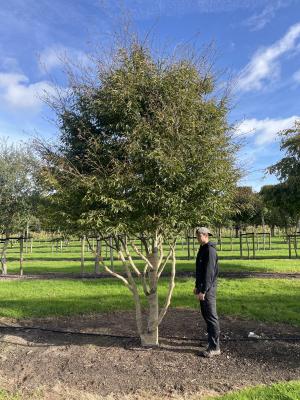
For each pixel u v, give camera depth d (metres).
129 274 7.02
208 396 5.03
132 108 6.10
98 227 6.04
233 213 7.30
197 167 6.12
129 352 6.68
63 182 6.46
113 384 5.47
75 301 10.55
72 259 23.75
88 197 5.97
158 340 7.23
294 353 6.46
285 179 14.47
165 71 6.37
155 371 5.87
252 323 8.27
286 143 14.34
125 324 8.44
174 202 5.90
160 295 11.11
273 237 44.03
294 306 9.60
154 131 6.00
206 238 6.57
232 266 17.61
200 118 6.38
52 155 6.62
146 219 6.05
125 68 6.36
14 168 17.17
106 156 6.33
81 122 6.52
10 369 6.06
